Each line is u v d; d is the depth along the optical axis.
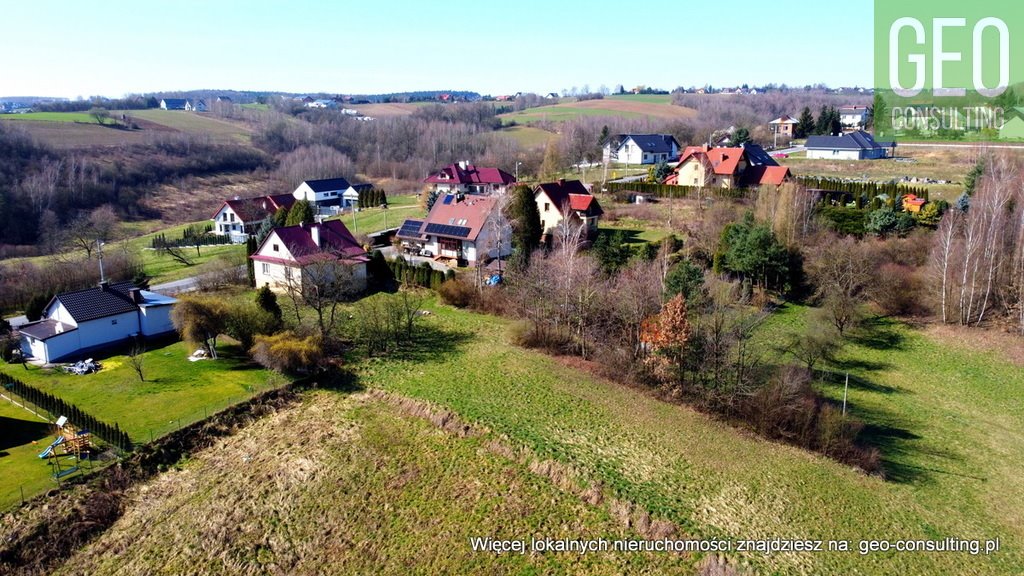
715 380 39.66
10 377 38.75
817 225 64.50
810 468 33.84
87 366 42.41
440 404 39.19
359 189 112.44
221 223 91.94
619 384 42.88
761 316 49.09
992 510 31.30
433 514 30.06
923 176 92.06
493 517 29.73
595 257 55.62
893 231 64.31
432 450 35.06
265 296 47.97
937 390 44.16
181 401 38.50
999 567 27.16
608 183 89.81
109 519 29.61
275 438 36.28
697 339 40.78
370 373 44.03
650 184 85.12
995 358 48.47
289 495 31.48
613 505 30.12
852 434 35.94
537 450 34.12
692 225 71.12
